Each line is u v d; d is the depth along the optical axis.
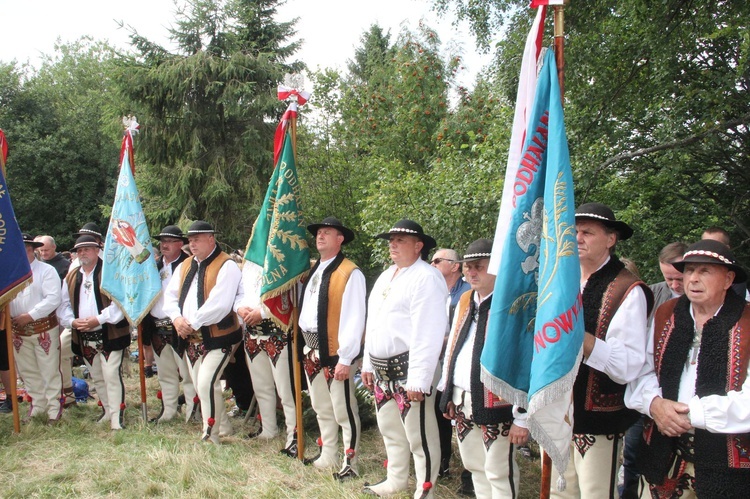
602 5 6.97
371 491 4.12
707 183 8.51
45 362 5.87
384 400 4.05
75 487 4.25
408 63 12.30
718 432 2.42
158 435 5.40
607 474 2.91
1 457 4.84
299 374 4.84
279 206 4.78
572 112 7.39
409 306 3.91
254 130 17.89
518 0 8.20
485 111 11.29
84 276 5.96
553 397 2.39
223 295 5.21
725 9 6.70
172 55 18.38
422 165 12.18
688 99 7.11
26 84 27.27
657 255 7.36
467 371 3.47
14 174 25.22
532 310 2.74
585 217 2.92
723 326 2.55
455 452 5.14
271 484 4.29
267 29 19.23
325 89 13.91
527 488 4.31
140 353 5.78
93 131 27.19
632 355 2.73
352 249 12.24
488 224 6.79
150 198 18.33
